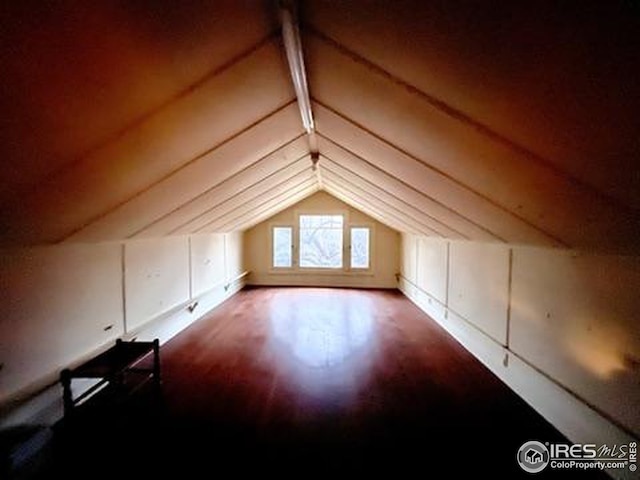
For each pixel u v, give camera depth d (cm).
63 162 154
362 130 240
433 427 232
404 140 217
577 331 216
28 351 217
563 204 168
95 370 230
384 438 219
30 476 184
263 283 796
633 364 174
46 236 216
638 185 119
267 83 189
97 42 104
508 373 300
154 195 254
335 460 197
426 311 559
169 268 425
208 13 114
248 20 130
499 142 153
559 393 231
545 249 248
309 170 470
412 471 189
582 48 83
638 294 172
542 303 253
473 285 379
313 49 161
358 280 775
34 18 86
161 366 335
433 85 141
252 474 185
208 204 371
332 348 390
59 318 243
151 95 145
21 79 101
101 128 147
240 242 755
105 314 297
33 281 221
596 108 99
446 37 108
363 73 162
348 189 542
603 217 155
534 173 158
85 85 119
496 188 202
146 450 205
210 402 263
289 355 366
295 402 264
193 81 152
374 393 281
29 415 217
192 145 213
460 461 198
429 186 279
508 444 214
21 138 125
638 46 74
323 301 635
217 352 374
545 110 115
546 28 84
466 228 336
